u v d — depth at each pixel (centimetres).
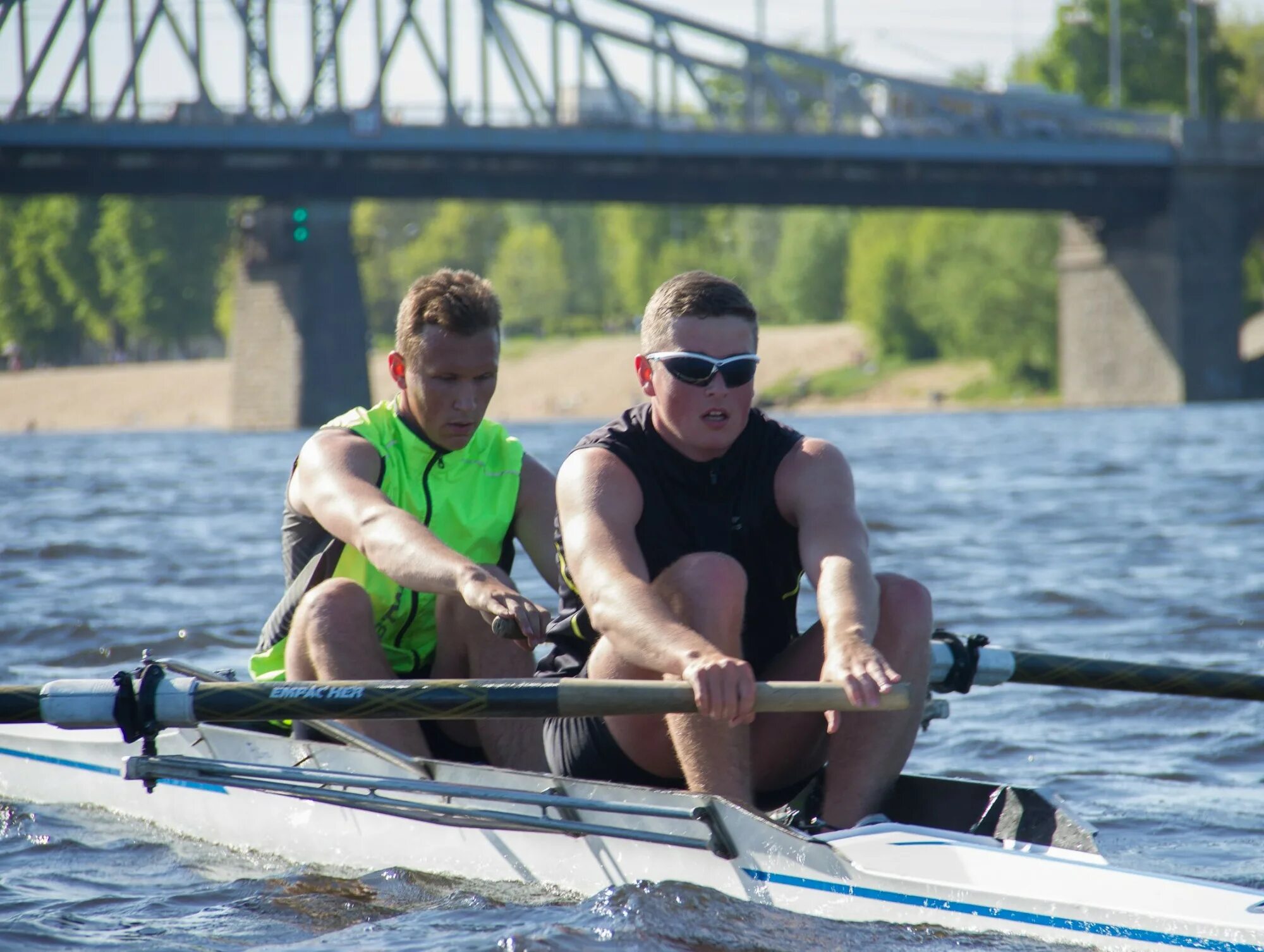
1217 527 5319
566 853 1431
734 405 1392
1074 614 3416
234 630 3200
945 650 1633
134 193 15738
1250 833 1753
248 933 1368
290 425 17838
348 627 1573
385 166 16200
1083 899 1220
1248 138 18388
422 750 1600
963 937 1253
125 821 1792
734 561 1377
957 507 6322
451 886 1486
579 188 16950
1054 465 9025
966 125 19088
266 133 15475
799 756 1455
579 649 1502
